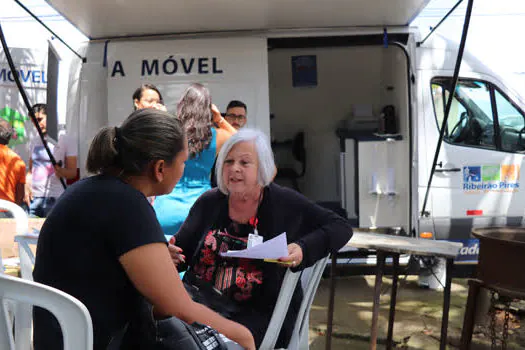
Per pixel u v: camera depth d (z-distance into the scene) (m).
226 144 2.35
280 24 5.03
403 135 5.66
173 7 4.46
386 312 4.75
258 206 2.35
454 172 5.45
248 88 5.04
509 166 5.48
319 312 4.81
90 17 4.65
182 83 5.04
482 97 5.59
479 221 5.45
